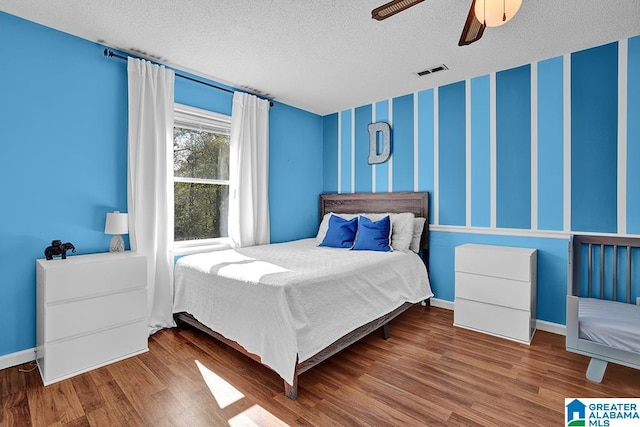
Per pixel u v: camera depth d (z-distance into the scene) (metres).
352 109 4.07
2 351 2.07
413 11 2.00
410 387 1.87
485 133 3.02
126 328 2.22
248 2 1.93
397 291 2.73
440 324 2.86
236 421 1.58
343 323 2.12
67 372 1.97
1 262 2.07
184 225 3.06
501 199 2.94
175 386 1.88
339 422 1.57
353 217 3.71
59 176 2.29
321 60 2.71
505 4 1.42
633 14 2.01
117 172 2.56
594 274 2.50
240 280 2.09
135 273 2.27
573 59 2.55
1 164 2.06
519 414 1.62
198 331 2.69
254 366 2.11
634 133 2.32
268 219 3.66
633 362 1.77
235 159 3.27
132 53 2.60
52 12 2.05
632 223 2.34
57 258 2.21
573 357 2.22
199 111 3.05
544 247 2.72
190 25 2.19
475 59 2.68
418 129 3.47
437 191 3.34
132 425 1.55
